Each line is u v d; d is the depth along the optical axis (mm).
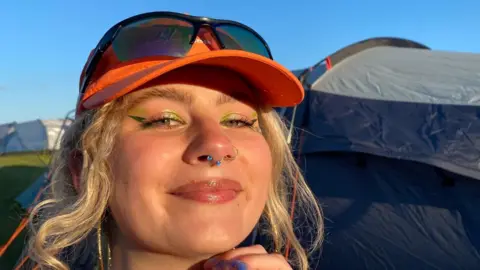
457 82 742
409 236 591
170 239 235
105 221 286
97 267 287
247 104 288
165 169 237
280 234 374
